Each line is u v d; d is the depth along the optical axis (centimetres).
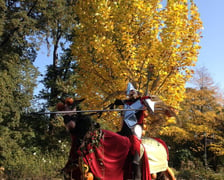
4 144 1352
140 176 469
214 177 1114
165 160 539
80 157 426
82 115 459
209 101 1720
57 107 452
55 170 1013
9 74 1434
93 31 995
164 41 902
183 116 1667
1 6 1362
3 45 1523
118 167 446
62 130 1714
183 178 1102
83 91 1009
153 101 536
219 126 1666
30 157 1235
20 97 1507
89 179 416
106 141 452
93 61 1034
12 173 955
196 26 947
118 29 987
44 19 1461
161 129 920
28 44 1535
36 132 1705
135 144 471
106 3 969
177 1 936
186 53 941
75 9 1091
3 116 1477
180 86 980
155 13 989
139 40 978
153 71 944
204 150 1648
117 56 970
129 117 508
